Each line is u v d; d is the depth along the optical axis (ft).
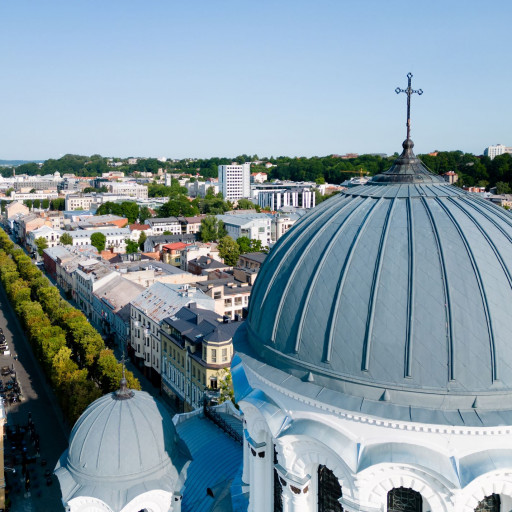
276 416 111.34
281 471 113.29
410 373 97.19
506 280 102.63
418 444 96.84
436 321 98.22
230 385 289.53
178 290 468.34
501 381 95.50
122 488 138.00
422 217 111.24
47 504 280.51
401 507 105.50
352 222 116.37
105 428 140.97
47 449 330.75
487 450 95.45
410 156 126.31
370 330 101.04
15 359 476.95
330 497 113.50
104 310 553.64
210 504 150.82
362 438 100.83
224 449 171.94
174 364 396.37
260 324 121.39
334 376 103.09
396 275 103.71
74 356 450.71
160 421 147.33
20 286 607.37
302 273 114.52
